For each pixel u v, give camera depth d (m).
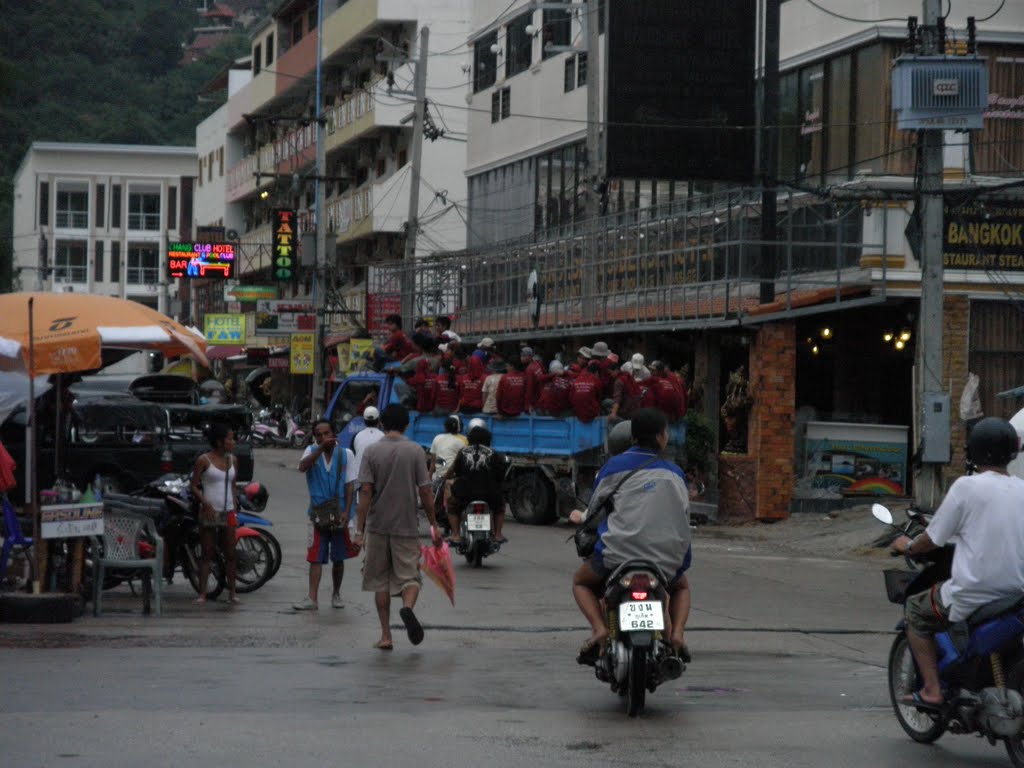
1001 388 34.00
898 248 33.44
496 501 27.03
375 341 56.69
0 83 36.06
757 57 38.00
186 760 10.41
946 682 11.35
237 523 22.36
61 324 19.78
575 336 43.34
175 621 19.20
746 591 23.75
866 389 37.44
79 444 34.34
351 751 10.85
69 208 128.88
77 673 14.48
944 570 11.65
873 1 34.75
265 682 14.19
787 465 35.09
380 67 77.62
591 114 42.56
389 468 16.88
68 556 20.05
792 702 13.75
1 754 10.47
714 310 36.53
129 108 144.25
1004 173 34.53
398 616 20.02
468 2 74.38
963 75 28.20
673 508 12.84
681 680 15.08
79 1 153.75
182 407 37.91
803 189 33.53
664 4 36.09
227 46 163.12
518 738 11.53
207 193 116.31
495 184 59.38
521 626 19.23
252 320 92.69
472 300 52.66
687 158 36.16
